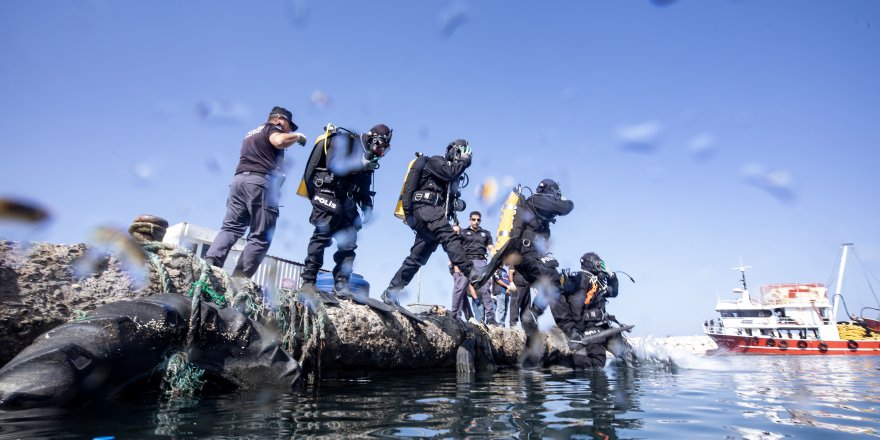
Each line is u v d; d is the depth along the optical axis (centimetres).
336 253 405
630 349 591
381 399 245
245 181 348
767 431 179
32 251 228
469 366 466
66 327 193
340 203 375
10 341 211
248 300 292
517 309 678
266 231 354
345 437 156
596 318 536
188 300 244
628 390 304
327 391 274
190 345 232
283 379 262
